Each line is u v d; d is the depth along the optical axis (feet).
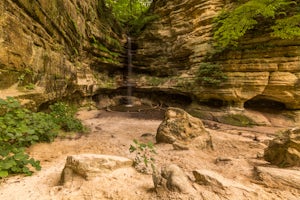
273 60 34.96
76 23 38.58
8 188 8.70
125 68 70.79
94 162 10.20
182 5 55.62
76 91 41.42
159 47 63.31
